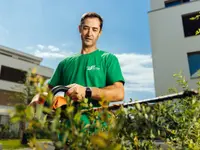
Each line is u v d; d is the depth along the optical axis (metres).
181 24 14.12
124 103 0.95
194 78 12.64
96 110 0.93
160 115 1.02
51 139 0.56
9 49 29.23
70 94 0.98
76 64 1.66
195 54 13.48
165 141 1.03
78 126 0.65
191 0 15.38
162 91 13.44
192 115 1.09
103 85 1.53
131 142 0.88
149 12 15.33
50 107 0.59
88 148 0.62
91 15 1.72
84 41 1.71
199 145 1.07
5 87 26.30
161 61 14.09
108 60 1.58
